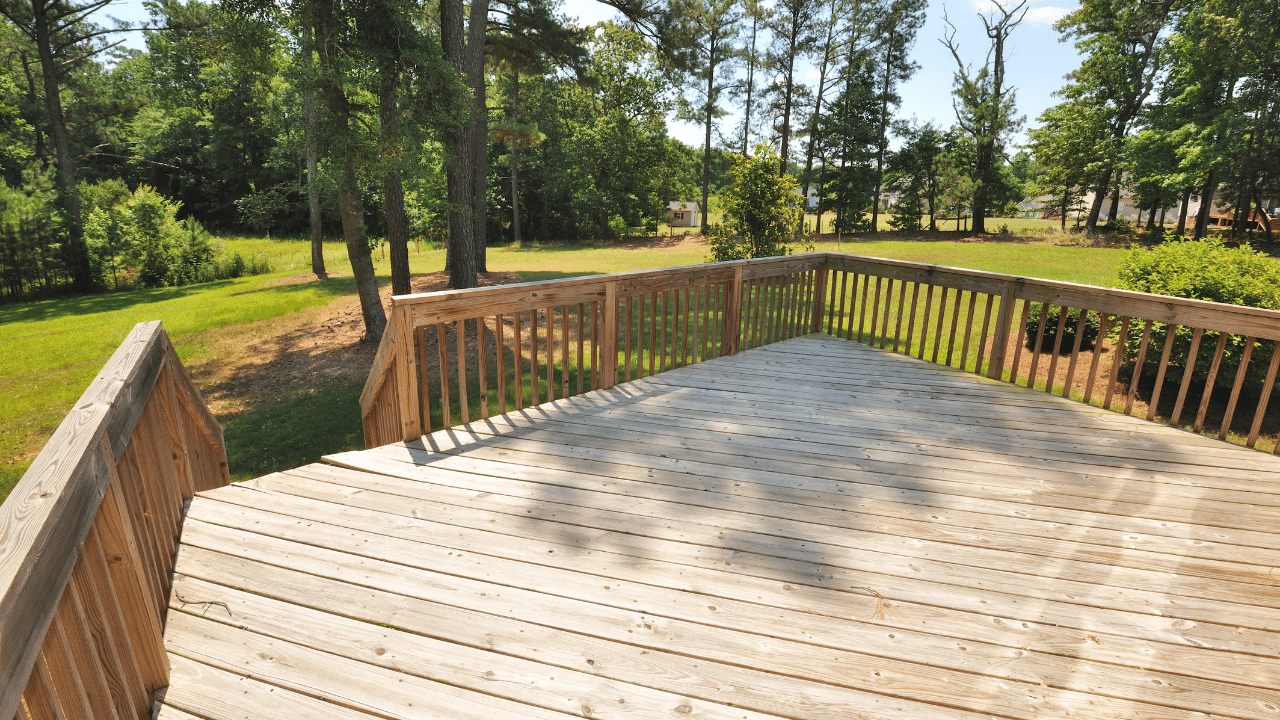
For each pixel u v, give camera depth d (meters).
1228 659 2.29
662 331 5.75
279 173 38.62
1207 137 25.45
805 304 7.48
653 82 42.12
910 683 2.13
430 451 3.95
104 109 30.27
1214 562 2.90
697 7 15.63
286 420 8.74
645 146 44.38
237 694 2.00
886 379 5.70
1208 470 3.88
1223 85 26.14
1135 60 29.75
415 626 2.33
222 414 9.25
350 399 9.40
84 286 24.11
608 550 2.87
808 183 38.22
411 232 32.56
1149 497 3.52
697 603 2.51
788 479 3.64
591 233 45.16
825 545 2.95
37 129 31.52
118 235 25.33
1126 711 2.05
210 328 14.31
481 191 19.19
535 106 40.59
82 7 22.78
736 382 5.55
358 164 9.91
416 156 10.04
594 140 43.22
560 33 16.11
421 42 9.71
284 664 2.13
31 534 1.17
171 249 25.61
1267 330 4.08
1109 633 2.41
